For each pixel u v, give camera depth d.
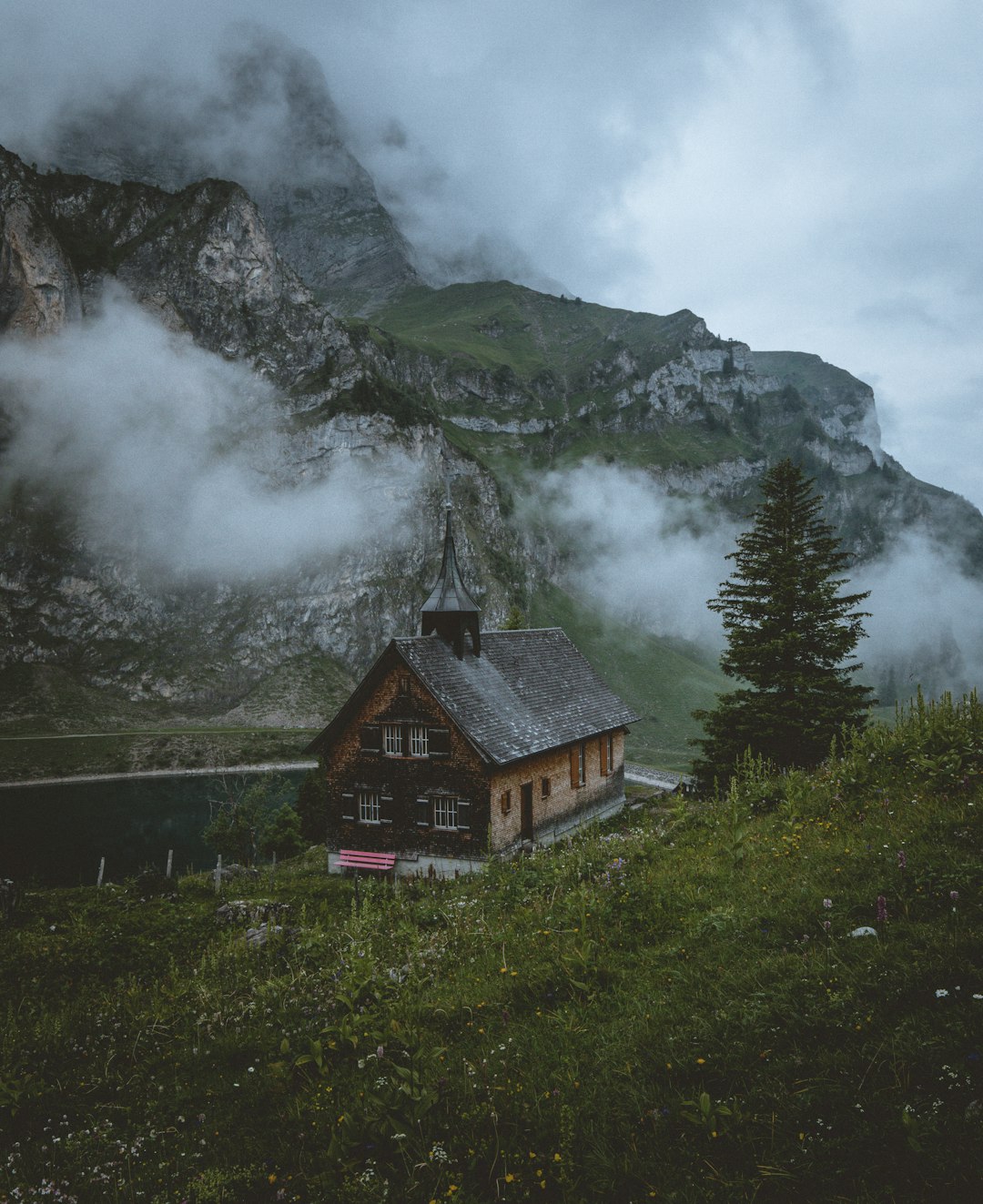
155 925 20.55
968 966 7.18
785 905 10.12
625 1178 6.01
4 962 16.62
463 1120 7.14
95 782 138.38
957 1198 5.00
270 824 57.34
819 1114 6.05
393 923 16.02
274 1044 10.22
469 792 35.06
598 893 12.66
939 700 17.73
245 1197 6.90
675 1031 7.70
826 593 37.53
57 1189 7.43
